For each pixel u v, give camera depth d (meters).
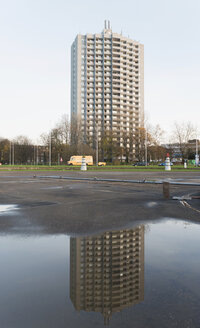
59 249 4.34
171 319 2.30
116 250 4.30
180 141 78.19
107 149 92.25
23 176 27.89
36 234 5.29
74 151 81.00
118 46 127.75
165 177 25.36
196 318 2.31
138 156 92.75
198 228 5.85
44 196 11.70
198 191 13.65
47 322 2.26
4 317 2.33
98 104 124.31
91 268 3.52
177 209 8.35
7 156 112.12
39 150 109.75
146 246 4.52
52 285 3.00
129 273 3.33
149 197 11.41
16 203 9.59
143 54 136.12
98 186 16.80
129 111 129.25
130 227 5.93
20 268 3.50
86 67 122.44
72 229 5.71
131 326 2.19
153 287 2.94
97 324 2.22
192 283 3.04
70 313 2.40
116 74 126.56
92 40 124.62
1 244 4.61
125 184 18.38
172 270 3.44
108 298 2.68
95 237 5.09
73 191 13.79
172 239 4.96
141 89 134.62
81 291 2.83
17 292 2.81
